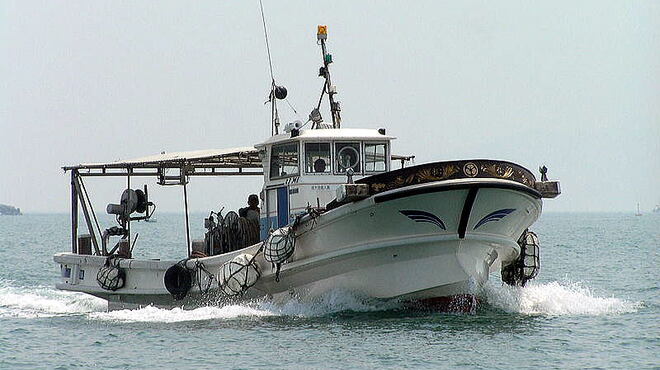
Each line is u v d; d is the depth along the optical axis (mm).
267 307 79438
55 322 81438
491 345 65000
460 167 69750
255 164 95000
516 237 77188
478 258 74062
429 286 73188
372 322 72438
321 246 74500
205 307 81188
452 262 72688
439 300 74688
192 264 82312
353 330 69562
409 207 70000
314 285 76438
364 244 72312
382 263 73062
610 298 90625
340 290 75438
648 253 187500
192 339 68875
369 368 58969
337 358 61375
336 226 72500
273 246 74500
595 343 66312
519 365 60000
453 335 67812
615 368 59688
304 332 69500
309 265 75000
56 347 68938
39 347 69250
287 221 80250
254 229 84812
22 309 93562
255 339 67812
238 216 84812
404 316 74750
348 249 72750
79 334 74062
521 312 78000
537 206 75438
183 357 63469
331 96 86312
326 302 76125
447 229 71438
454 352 62812
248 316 77125
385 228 71312
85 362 63688
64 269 96562
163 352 65312
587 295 94000
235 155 87312
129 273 87938
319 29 86812
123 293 88062
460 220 70875
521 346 64938
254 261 77000
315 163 78875
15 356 66312
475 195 69562
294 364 60250
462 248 72500
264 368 59688
